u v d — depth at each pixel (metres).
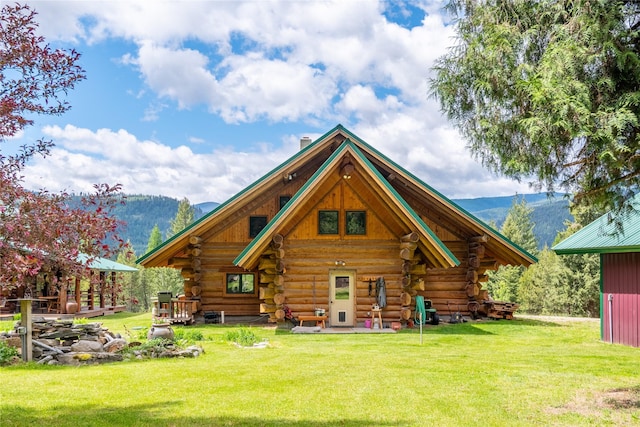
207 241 23.62
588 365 12.34
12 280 5.46
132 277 62.00
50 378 10.31
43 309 30.16
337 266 21.00
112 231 5.91
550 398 9.01
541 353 14.43
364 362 12.45
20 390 9.30
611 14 6.74
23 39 5.95
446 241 23.88
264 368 11.55
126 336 17.36
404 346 15.77
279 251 20.41
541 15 7.38
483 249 23.06
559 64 6.83
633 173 7.56
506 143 8.00
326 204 21.20
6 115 5.94
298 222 21.14
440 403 8.66
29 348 12.38
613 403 8.70
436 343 16.56
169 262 23.33
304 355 13.58
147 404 8.51
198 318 23.08
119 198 6.10
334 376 10.71
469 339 17.62
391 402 8.73
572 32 7.02
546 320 23.69
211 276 23.50
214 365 11.93
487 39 7.66
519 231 81.62
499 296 73.31
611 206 8.04
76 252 5.64
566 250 17.58
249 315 23.38
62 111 6.50
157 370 11.26
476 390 9.55
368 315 20.86
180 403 8.56
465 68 8.01
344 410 8.25
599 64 6.98
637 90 6.85
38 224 5.42
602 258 17.73
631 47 6.91
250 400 8.78
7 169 5.91
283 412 8.12
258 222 23.80
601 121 6.77
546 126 7.04
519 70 7.38
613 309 17.08
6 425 7.24
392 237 21.16
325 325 20.77
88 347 13.13
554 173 7.93
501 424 7.61
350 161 20.45
